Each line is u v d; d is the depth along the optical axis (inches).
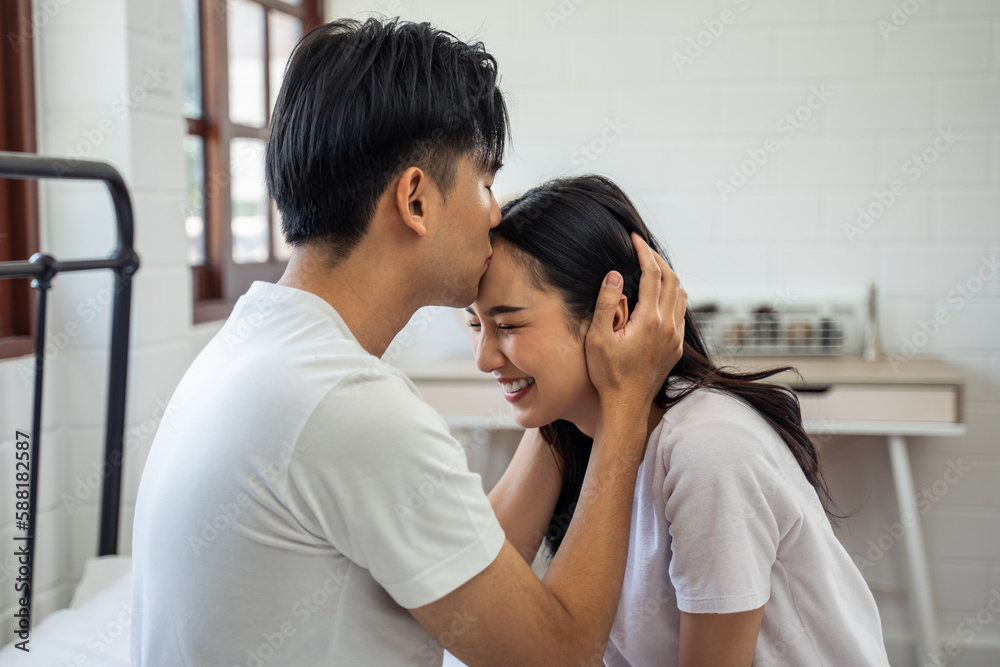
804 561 34.6
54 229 61.3
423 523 27.1
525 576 29.1
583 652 30.5
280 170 30.3
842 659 35.6
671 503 33.2
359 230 30.0
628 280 36.2
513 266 34.8
